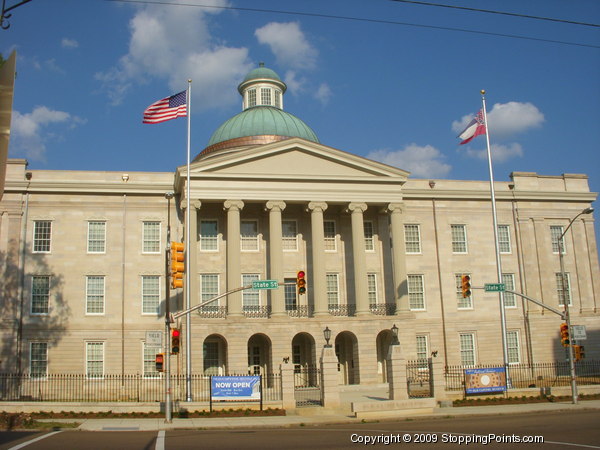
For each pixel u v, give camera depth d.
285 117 62.44
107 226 52.12
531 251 59.72
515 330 57.75
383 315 52.75
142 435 25.67
